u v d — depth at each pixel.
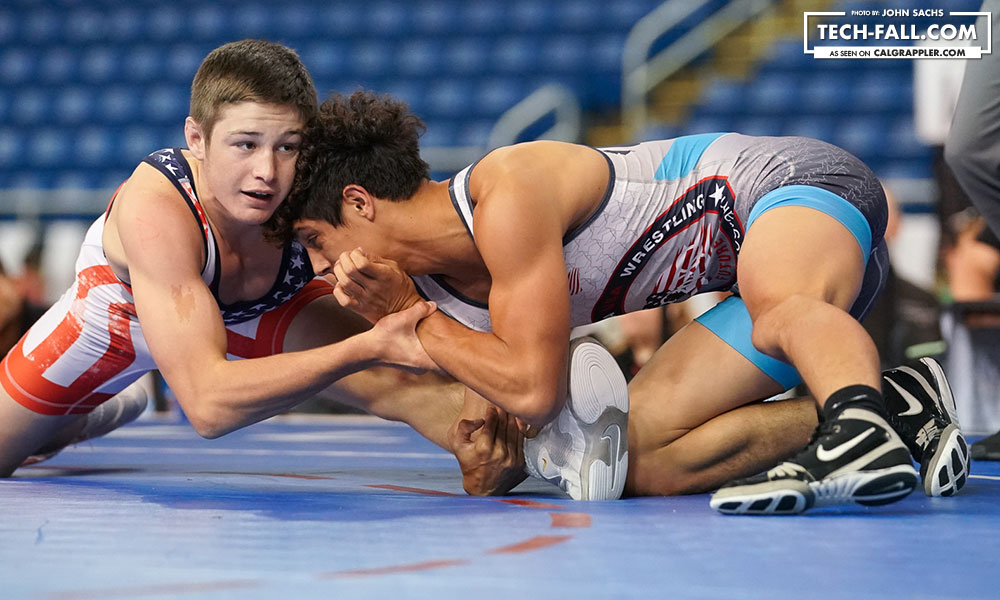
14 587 3.71
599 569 4.02
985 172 9.97
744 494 5.33
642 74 26.48
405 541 4.68
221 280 7.36
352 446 12.73
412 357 6.32
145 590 3.65
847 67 28.08
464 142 28.98
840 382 5.31
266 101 6.41
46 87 31.95
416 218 6.53
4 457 8.59
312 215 6.64
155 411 20.28
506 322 6.11
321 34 31.88
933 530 4.99
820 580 3.83
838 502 5.34
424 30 31.50
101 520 5.40
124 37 32.50
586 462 6.53
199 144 6.77
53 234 19.45
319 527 5.11
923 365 7.01
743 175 6.90
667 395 6.99
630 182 6.89
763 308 5.94
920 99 18.67
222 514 5.63
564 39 30.73
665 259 7.12
